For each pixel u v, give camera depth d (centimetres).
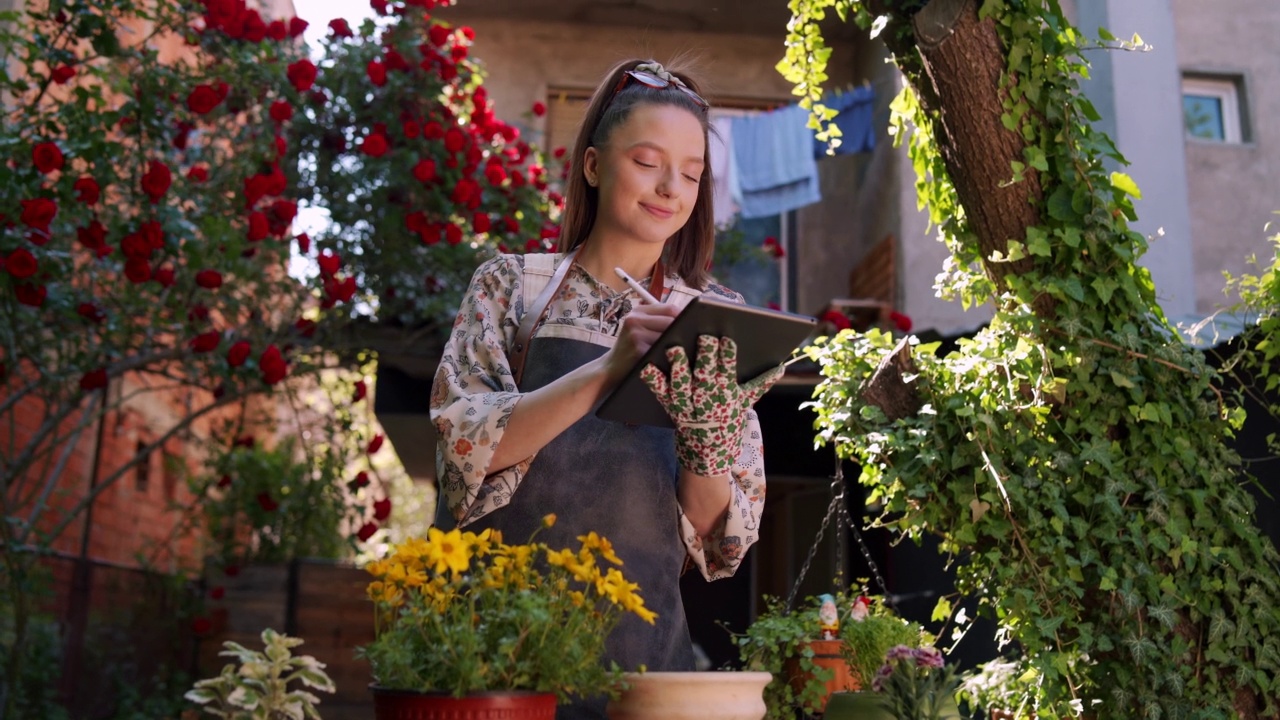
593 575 113
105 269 421
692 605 675
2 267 340
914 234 635
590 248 162
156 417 719
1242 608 241
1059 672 234
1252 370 317
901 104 282
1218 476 250
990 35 244
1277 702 243
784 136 626
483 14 746
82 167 437
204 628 588
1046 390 242
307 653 600
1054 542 237
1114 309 251
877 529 587
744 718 114
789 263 735
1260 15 622
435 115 517
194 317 432
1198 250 587
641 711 113
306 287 478
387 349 512
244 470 643
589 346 154
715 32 752
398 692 103
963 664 445
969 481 243
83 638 520
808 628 225
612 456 147
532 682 108
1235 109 622
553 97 744
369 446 526
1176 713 234
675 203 155
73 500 585
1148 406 243
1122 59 602
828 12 726
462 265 522
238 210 433
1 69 368
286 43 509
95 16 380
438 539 111
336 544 650
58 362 411
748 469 158
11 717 415
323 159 511
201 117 460
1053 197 248
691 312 117
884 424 251
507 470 142
